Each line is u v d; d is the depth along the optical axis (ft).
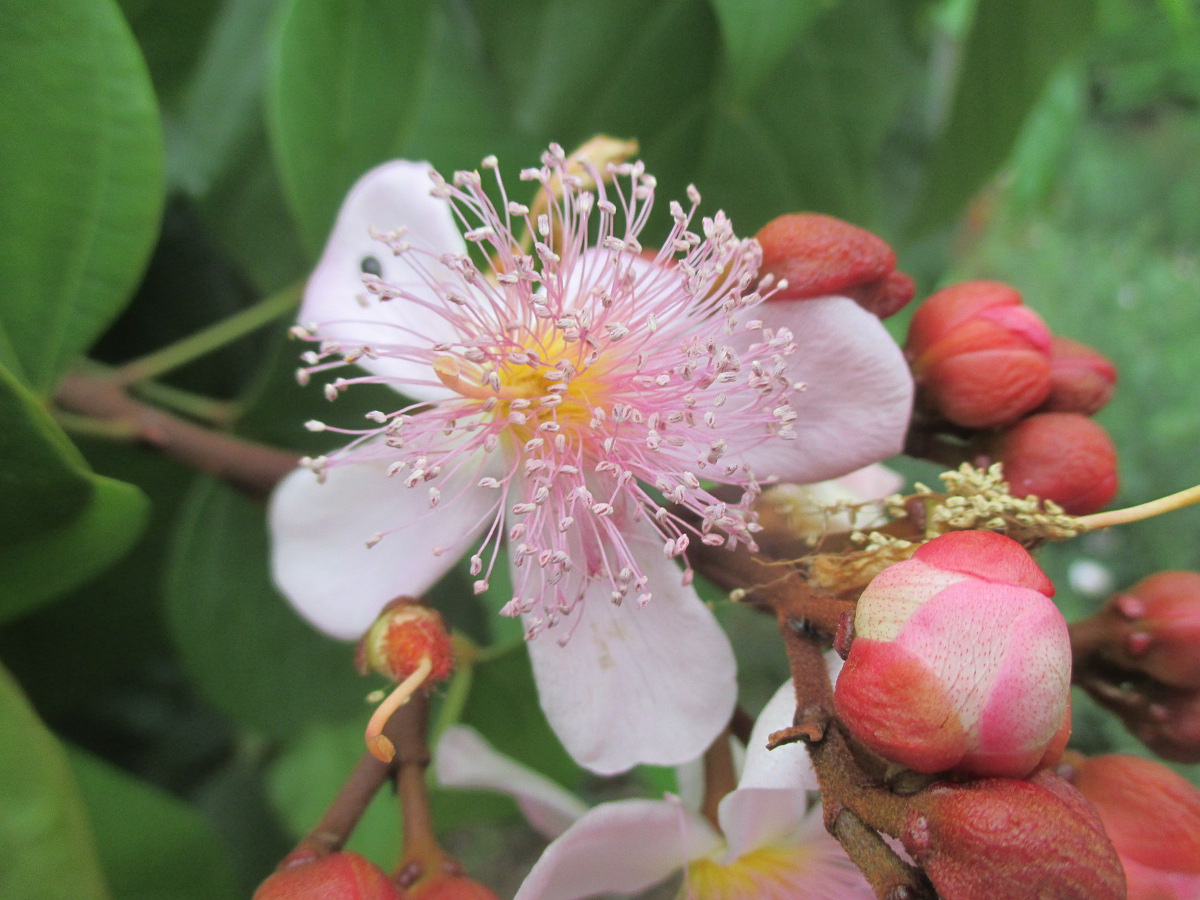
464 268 0.38
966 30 0.54
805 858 0.38
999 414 0.40
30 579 0.39
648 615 0.39
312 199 0.45
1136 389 1.31
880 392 0.38
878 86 0.57
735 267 0.38
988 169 0.57
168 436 0.45
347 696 0.54
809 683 0.34
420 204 0.40
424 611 0.37
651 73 0.53
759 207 0.56
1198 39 1.54
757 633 0.78
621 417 0.38
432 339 0.40
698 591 0.45
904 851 0.34
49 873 0.33
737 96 0.45
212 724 0.67
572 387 0.40
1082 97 0.80
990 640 0.30
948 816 0.30
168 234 0.58
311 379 0.49
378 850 0.47
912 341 0.42
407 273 0.40
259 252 0.53
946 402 0.40
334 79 0.45
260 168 0.53
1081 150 1.70
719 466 0.39
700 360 0.39
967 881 0.30
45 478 0.36
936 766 0.30
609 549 0.39
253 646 0.52
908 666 0.30
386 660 0.36
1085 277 1.42
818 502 0.42
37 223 0.39
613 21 0.52
